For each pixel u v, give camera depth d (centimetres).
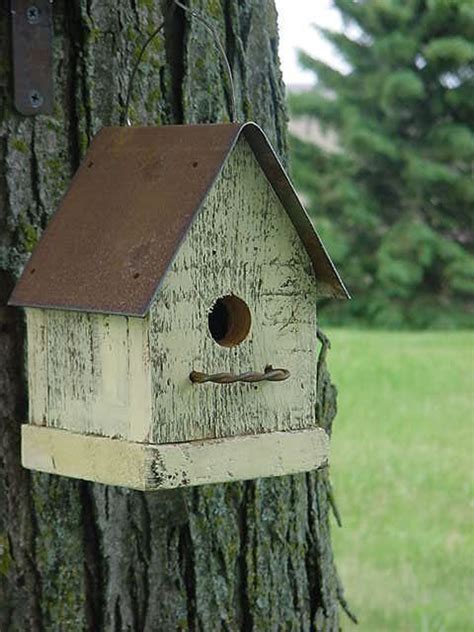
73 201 294
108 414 274
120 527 319
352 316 1922
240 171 277
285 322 287
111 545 318
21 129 308
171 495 325
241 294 279
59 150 311
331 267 286
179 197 272
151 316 264
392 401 1141
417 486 827
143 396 267
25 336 306
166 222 270
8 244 307
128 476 266
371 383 1243
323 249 284
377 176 1927
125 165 289
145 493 321
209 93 331
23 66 306
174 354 268
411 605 608
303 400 289
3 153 306
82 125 312
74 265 281
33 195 308
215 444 271
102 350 274
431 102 1900
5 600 311
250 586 339
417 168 1886
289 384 287
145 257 268
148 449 263
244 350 280
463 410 1093
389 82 1870
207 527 331
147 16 321
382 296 1911
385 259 1888
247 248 279
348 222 1923
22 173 308
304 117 1945
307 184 1922
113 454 270
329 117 1936
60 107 311
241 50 339
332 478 849
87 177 296
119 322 270
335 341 1609
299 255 288
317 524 355
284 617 346
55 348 284
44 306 280
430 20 1891
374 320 1909
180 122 327
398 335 1744
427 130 1916
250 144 277
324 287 292
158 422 266
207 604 331
